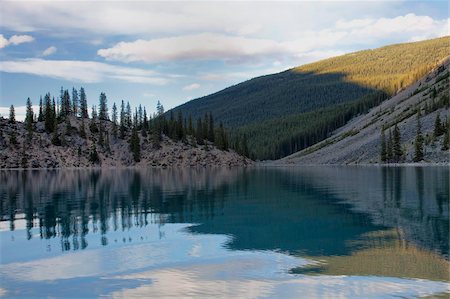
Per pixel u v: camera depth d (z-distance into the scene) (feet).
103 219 136.46
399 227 112.68
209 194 215.51
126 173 513.45
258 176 392.06
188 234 110.73
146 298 65.21
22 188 270.87
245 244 98.27
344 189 224.12
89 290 69.15
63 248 96.37
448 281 69.51
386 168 500.74
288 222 125.70
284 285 69.41
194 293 66.80
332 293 65.46
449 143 585.22
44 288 70.33
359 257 84.43
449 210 139.03
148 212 151.64
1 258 88.22
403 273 73.77
